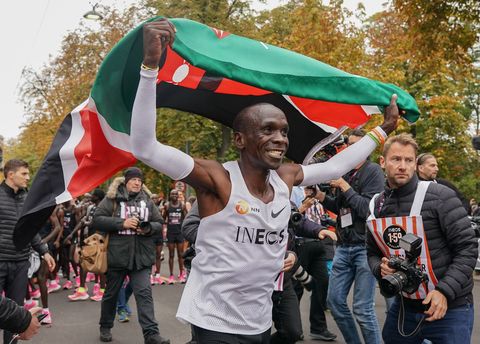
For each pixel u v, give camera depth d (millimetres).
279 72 2643
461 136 24750
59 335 6785
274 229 2607
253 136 2559
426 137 24156
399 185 3311
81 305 8875
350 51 18516
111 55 2496
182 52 2391
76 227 10461
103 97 2602
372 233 3412
